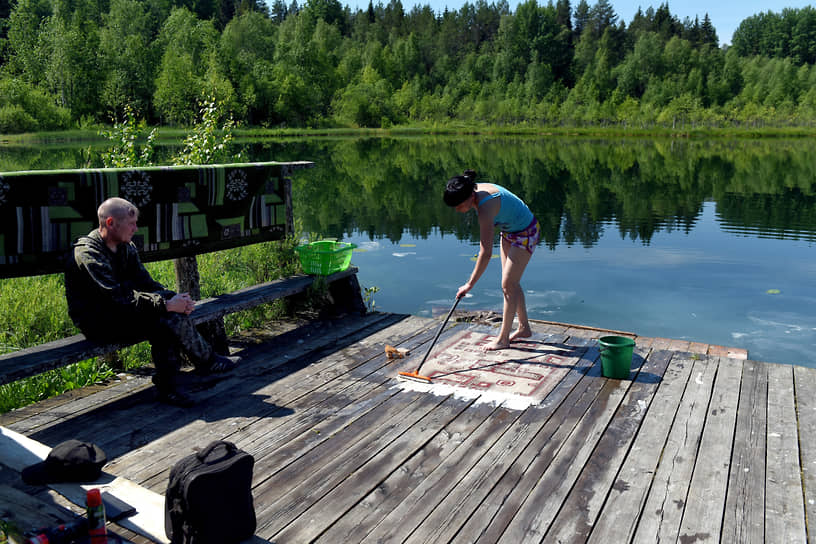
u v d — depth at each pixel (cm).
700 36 12975
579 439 347
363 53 10662
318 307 610
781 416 379
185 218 490
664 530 266
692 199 1836
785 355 598
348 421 368
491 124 8606
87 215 427
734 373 450
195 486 227
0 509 255
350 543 254
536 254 1071
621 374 435
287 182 589
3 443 311
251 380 435
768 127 8006
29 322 538
